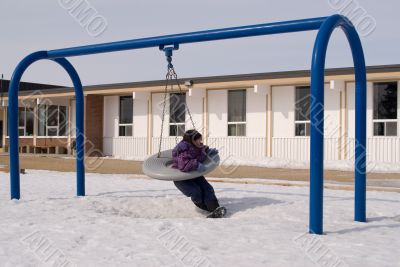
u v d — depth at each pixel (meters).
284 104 17.25
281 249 4.32
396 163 14.66
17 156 7.79
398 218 6.28
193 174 6.63
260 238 4.77
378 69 14.66
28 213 6.36
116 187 9.96
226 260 3.94
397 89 15.16
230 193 8.81
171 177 6.61
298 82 16.48
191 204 7.75
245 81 17.17
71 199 7.73
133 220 5.79
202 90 18.92
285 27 5.68
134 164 16.91
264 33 5.84
